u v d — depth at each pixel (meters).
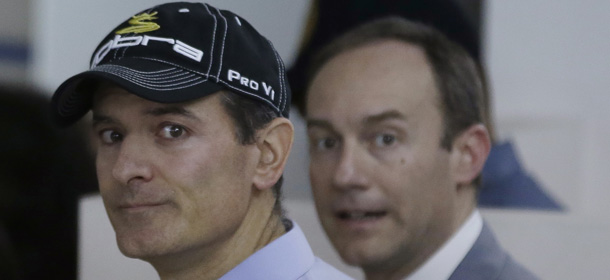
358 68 5.59
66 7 9.29
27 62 10.80
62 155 5.01
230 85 3.68
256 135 3.82
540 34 7.78
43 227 4.88
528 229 6.23
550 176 7.55
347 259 5.60
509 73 7.82
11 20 11.16
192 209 3.61
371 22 5.77
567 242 6.16
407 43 5.59
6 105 4.91
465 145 5.62
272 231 4.20
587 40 7.79
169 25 3.73
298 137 7.17
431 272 5.51
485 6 7.01
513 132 7.64
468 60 5.76
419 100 5.48
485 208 6.72
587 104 7.73
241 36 3.83
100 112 3.75
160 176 3.58
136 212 3.61
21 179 4.87
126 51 3.73
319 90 5.73
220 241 3.82
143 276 5.64
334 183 5.52
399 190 5.44
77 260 5.08
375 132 5.49
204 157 3.61
